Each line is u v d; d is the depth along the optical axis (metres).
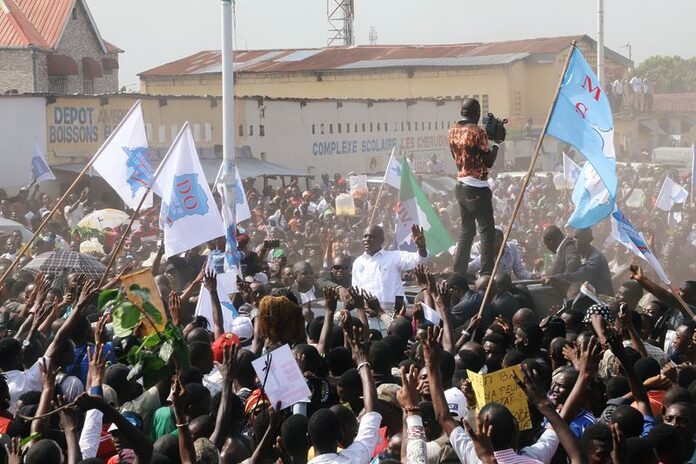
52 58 56.38
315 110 46.38
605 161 12.20
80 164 34.94
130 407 8.38
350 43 85.12
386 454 7.11
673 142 65.38
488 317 11.75
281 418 6.94
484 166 13.16
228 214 17.97
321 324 10.20
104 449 7.87
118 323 8.48
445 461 6.86
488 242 13.18
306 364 8.28
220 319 10.54
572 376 7.91
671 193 25.11
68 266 14.52
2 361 9.10
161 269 17.33
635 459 6.52
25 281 14.23
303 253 20.92
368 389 7.23
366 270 12.43
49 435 7.55
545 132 11.98
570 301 12.41
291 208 29.81
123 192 14.21
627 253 19.48
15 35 56.09
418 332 9.38
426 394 7.84
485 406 6.43
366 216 30.61
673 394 8.02
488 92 62.59
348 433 7.26
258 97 43.16
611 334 7.98
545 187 38.50
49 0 59.06
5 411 8.17
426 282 9.80
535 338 9.70
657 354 9.88
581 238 13.91
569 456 6.30
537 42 65.88
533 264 21.44
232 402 7.54
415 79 63.12
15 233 21.11
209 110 41.09
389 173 19.47
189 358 8.74
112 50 63.38
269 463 7.26
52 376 7.68
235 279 13.05
